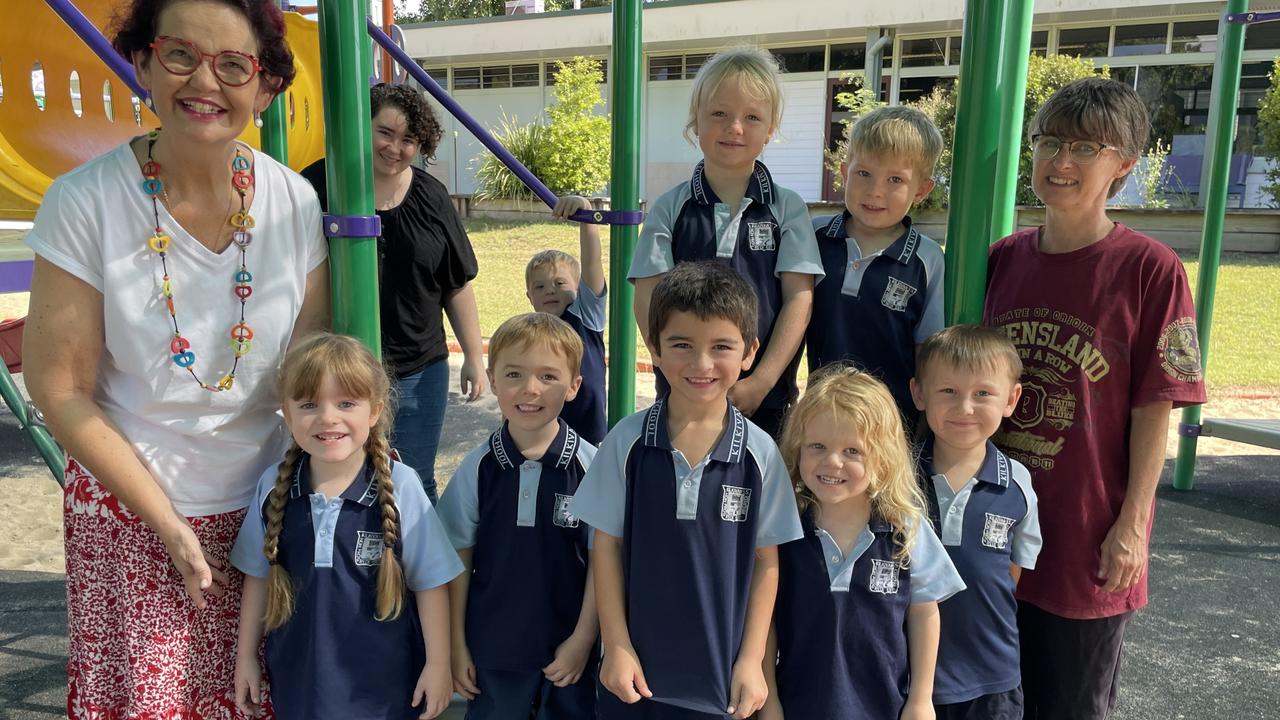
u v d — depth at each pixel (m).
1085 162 1.88
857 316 2.16
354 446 1.75
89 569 1.71
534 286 3.26
